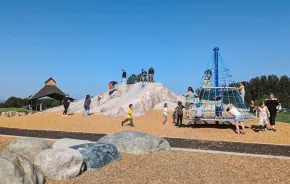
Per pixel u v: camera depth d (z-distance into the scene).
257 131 17.41
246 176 8.14
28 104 51.69
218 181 7.71
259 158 10.16
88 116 26.91
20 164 6.81
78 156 8.15
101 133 17.09
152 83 30.95
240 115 16.88
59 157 7.84
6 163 6.45
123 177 7.99
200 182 7.62
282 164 9.37
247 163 9.50
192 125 20.30
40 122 23.44
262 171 8.61
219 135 16.12
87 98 28.08
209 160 9.88
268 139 14.75
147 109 26.89
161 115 24.97
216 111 19.75
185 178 7.93
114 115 25.88
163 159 10.02
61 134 16.70
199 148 12.14
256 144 13.23
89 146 9.29
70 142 10.08
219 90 20.64
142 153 10.81
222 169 8.80
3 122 23.97
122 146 10.96
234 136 15.74
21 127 20.61
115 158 9.66
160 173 8.37
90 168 8.69
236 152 11.20
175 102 29.61
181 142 13.77
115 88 34.28
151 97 28.12
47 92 48.41
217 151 11.23
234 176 8.13
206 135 16.19
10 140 14.04
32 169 6.96
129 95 30.03
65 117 26.64
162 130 18.23
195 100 21.98
